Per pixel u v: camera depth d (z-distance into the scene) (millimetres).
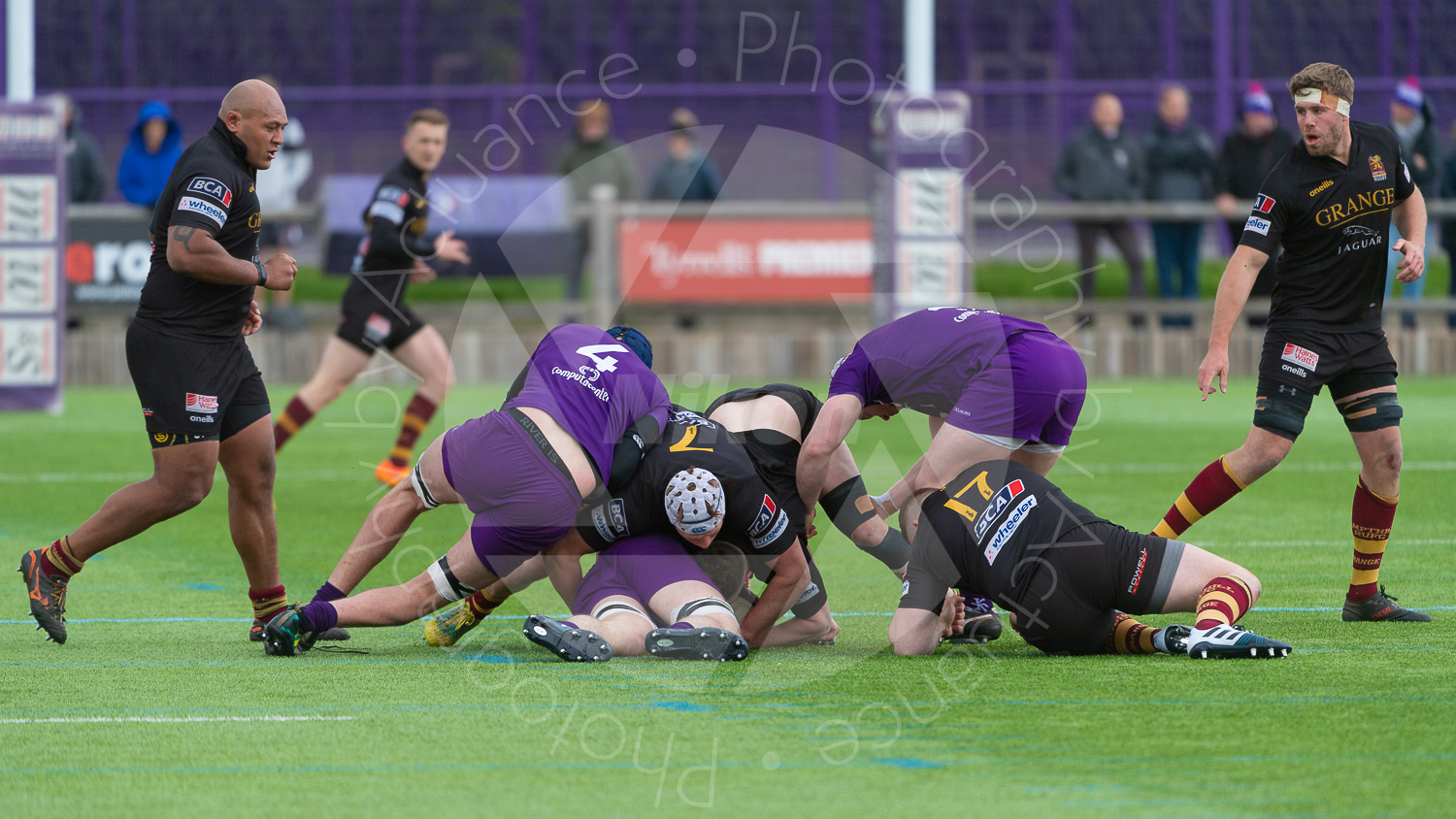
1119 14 77500
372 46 79625
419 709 13812
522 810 10883
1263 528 26547
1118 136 58250
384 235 31703
